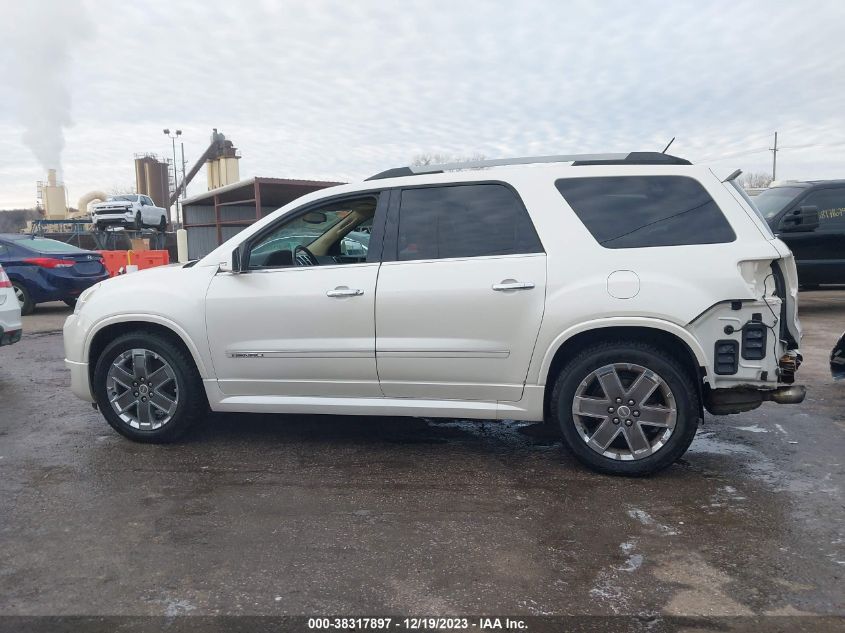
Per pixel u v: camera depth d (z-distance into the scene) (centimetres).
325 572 304
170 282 477
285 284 450
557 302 404
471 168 455
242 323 455
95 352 498
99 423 543
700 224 405
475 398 430
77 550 326
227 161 3722
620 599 281
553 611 273
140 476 425
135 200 2864
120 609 276
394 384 439
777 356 394
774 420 537
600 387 414
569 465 440
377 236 445
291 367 452
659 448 404
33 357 842
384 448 478
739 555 317
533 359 414
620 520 355
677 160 429
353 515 365
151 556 320
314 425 534
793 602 278
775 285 400
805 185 1079
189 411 478
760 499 381
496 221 429
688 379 402
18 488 405
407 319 427
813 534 338
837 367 582
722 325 393
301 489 402
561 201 420
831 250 1052
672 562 311
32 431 522
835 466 434
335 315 439
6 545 332
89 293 500
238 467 440
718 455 456
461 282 419
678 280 393
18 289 1249
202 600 282
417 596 285
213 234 2284
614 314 397
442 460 452
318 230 489
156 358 478
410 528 349
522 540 334
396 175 462
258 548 328
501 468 436
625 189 419
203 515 366
